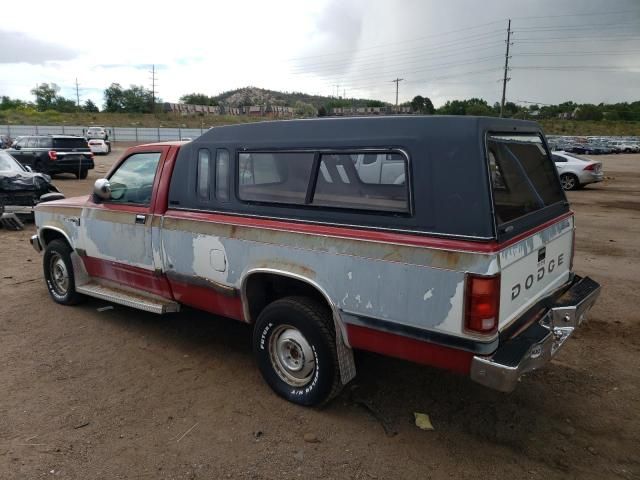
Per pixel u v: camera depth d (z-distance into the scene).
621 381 4.18
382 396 3.96
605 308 5.82
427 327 2.99
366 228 3.22
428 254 2.94
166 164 4.47
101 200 5.13
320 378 3.59
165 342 4.95
